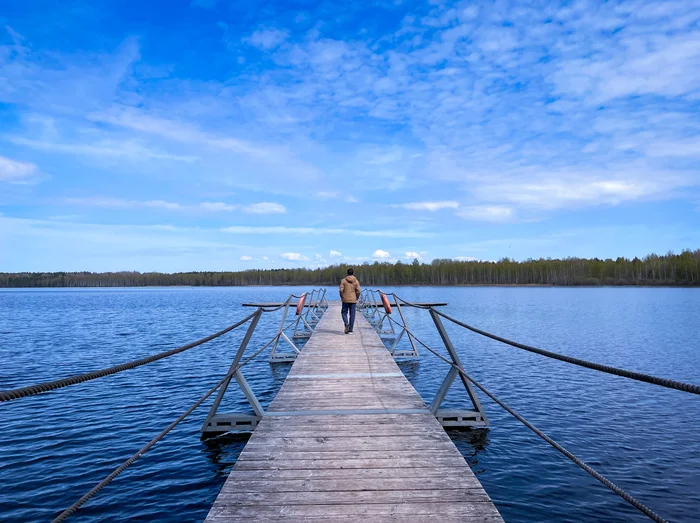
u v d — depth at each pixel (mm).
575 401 11297
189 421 9344
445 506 3525
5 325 31656
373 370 8797
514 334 25500
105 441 8219
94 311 48219
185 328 29219
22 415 9898
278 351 18906
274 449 4734
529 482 6645
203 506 5914
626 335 24906
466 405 10859
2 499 6062
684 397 11688
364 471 4168
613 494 6309
